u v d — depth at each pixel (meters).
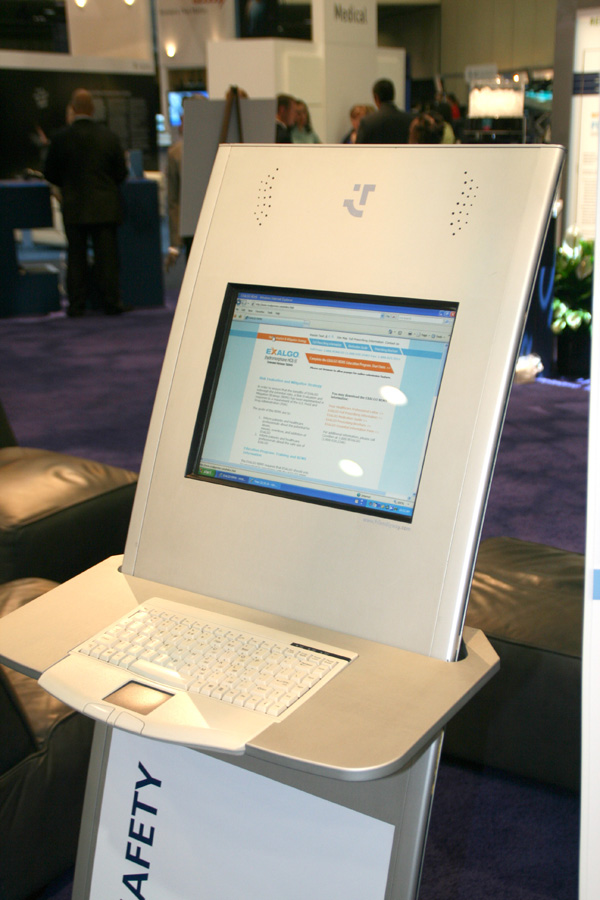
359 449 1.08
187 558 1.16
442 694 0.92
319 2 7.81
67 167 7.08
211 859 1.14
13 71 8.13
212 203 1.24
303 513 1.09
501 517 3.41
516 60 12.24
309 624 1.06
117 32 9.05
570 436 4.37
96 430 4.52
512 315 1.00
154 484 1.20
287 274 1.16
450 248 1.05
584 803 0.88
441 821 1.87
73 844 1.64
